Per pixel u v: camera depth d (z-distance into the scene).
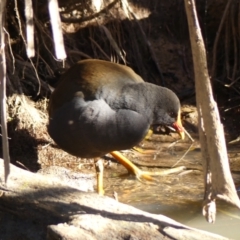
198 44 4.86
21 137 10.77
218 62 13.02
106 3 13.04
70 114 8.55
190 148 11.01
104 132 8.41
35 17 11.61
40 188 6.98
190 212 8.30
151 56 12.88
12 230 6.86
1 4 4.85
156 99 8.58
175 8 13.45
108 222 5.83
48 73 12.10
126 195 9.13
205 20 13.27
